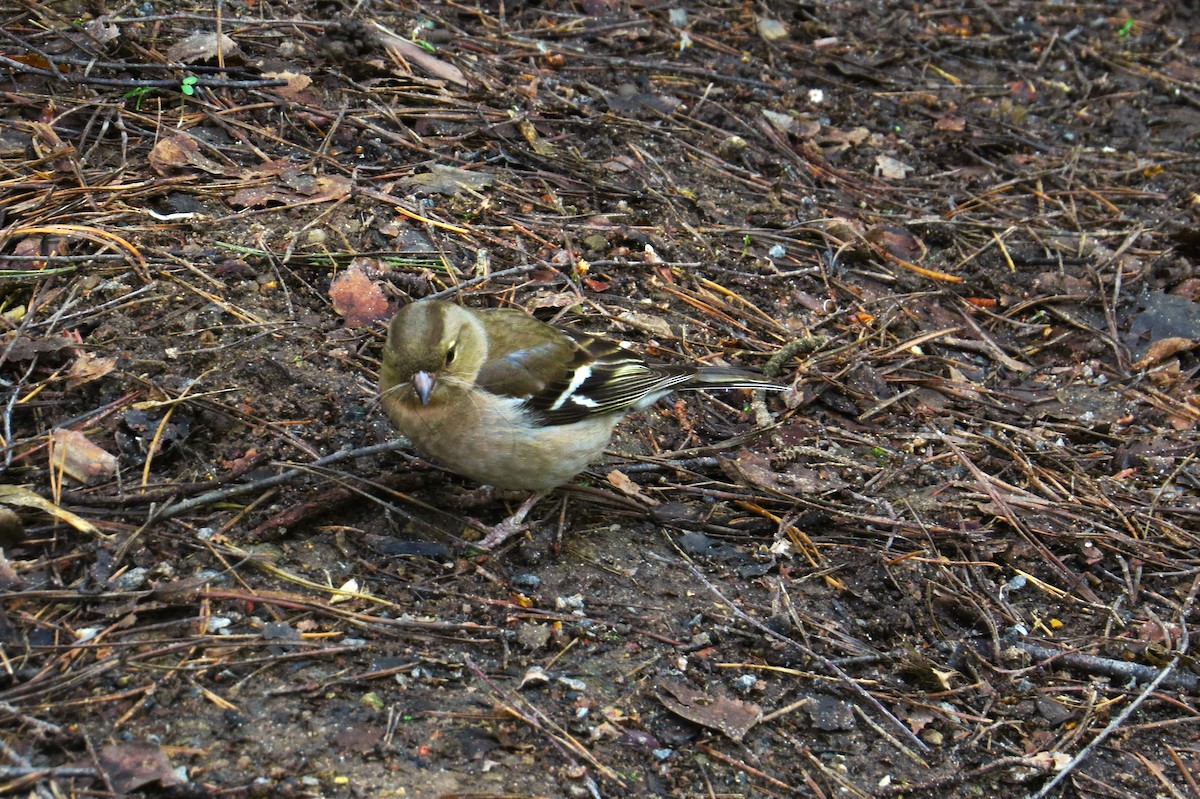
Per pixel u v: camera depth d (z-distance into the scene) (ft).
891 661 22.47
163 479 21.98
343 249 28.50
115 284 25.55
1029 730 21.94
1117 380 31.78
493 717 19.08
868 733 20.94
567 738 19.06
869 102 41.88
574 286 29.94
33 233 26.13
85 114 30.32
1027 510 26.76
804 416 28.68
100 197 27.94
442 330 21.25
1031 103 43.96
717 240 33.53
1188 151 42.16
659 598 22.61
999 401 30.55
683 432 27.53
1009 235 36.63
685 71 40.34
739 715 20.33
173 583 19.80
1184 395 31.40
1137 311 34.30
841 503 25.95
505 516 23.91
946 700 22.11
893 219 36.32
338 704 18.69
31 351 23.22
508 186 32.63
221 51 32.89
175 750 17.21
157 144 29.50
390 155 32.30
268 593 20.29
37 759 16.60
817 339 29.96
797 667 21.74
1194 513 27.09
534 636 20.74
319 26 35.32
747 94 40.01
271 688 18.58
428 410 21.36
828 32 44.75
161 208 28.25
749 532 24.84
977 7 48.80
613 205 33.35
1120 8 50.93
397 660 19.71
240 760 17.34
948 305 33.78
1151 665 23.53
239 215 28.53
